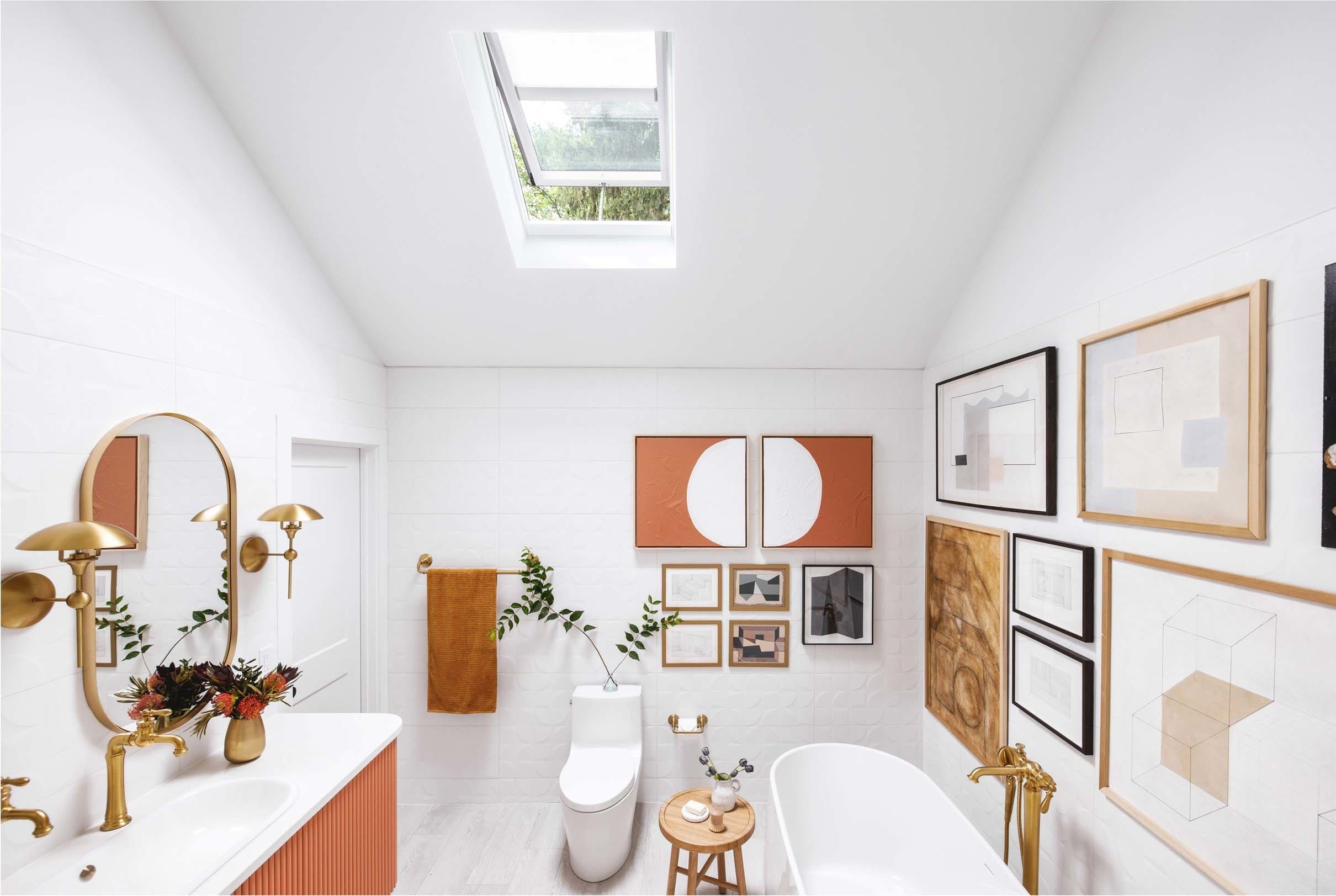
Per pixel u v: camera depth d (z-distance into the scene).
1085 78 1.50
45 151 1.10
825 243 2.00
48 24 1.11
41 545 1.01
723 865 1.93
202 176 1.52
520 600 2.57
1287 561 1.01
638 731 2.41
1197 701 1.18
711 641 2.58
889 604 2.60
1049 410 1.65
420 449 2.59
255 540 1.72
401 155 1.73
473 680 2.50
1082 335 1.54
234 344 1.64
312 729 1.66
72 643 1.17
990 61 1.50
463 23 1.44
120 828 1.21
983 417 2.03
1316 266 0.97
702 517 2.56
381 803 1.61
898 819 1.86
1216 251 1.15
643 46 1.68
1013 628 1.85
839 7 1.40
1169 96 1.25
